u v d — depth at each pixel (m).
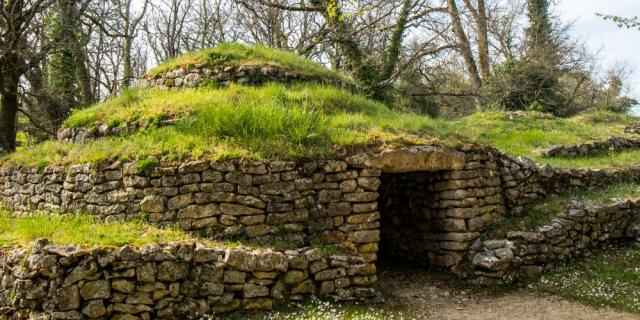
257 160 6.26
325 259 5.84
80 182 6.77
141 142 6.84
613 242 8.41
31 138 16.17
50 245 5.04
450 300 6.53
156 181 6.18
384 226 8.89
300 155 6.45
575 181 9.41
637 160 11.64
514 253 7.17
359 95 10.20
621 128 17.12
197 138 6.73
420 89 22.92
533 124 15.10
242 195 6.10
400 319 5.62
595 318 5.86
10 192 8.19
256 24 23.62
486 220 7.67
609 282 6.97
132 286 5.00
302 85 9.73
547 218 7.98
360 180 6.53
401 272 7.79
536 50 24.11
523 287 6.94
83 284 4.85
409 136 7.32
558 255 7.59
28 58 11.95
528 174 8.57
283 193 6.23
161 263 5.12
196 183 6.07
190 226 5.99
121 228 5.86
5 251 5.29
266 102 7.86
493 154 8.27
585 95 29.67
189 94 8.48
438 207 7.63
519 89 21.41
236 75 9.67
